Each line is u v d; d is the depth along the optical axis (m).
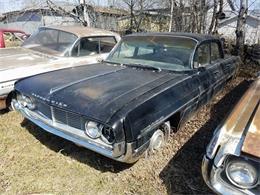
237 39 8.75
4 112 4.24
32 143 3.41
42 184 2.70
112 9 17.03
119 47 4.25
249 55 8.48
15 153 3.18
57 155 3.16
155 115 2.68
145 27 17.08
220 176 2.04
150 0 18.41
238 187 1.95
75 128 2.69
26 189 2.62
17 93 3.28
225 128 2.18
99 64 4.04
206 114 4.46
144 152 2.77
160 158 3.13
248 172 1.90
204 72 3.84
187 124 4.09
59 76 3.33
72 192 2.62
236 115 2.35
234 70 5.38
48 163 3.02
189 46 3.78
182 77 3.40
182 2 11.82
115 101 2.56
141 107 2.56
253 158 1.84
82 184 2.73
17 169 2.89
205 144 3.52
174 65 3.66
